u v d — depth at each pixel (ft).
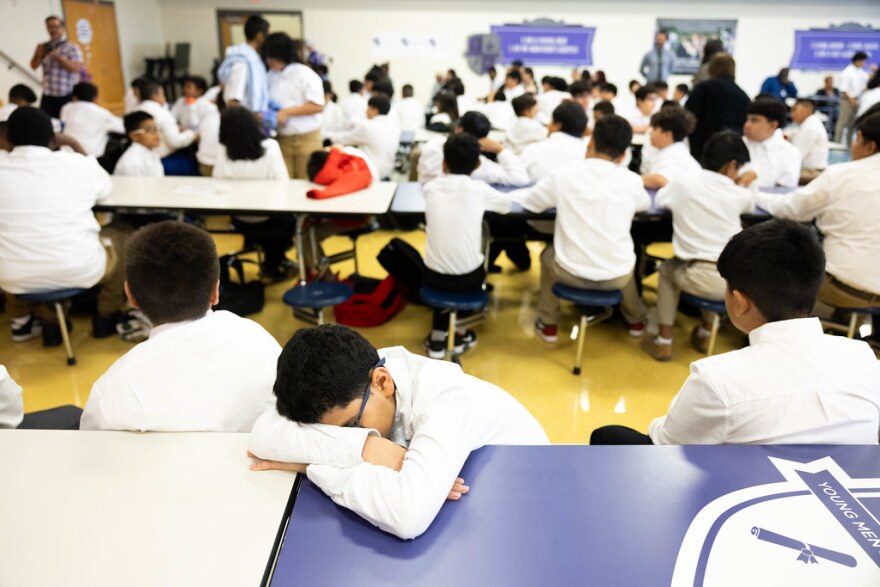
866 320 8.96
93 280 8.50
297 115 12.89
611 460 3.38
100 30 26.78
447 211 8.23
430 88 32.73
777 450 3.46
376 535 2.85
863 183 7.59
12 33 21.16
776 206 8.79
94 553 2.70
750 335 3.88
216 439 3.57
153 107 15.70
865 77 28.25
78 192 8.22
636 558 2.72
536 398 8.32
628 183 8.37
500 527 2.90
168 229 4.19
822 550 2.76
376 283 11.16
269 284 11.83
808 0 31.17
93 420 3.73
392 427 3.54
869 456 3.40
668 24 31.60
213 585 2.55
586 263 8.47
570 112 11.34
